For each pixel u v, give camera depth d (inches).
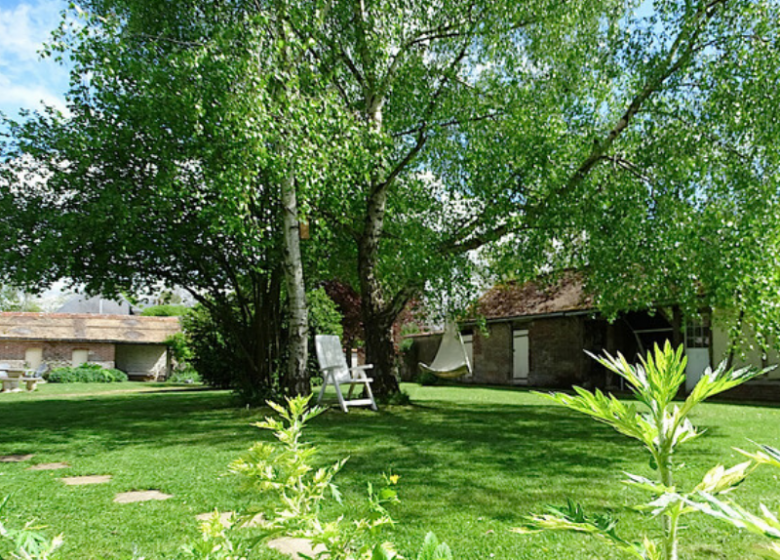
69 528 135.9
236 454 233.1
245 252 334.0
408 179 463.2
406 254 393.7
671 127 365.1
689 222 328.2
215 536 44.1
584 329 722.8
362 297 440.8
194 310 741.3
